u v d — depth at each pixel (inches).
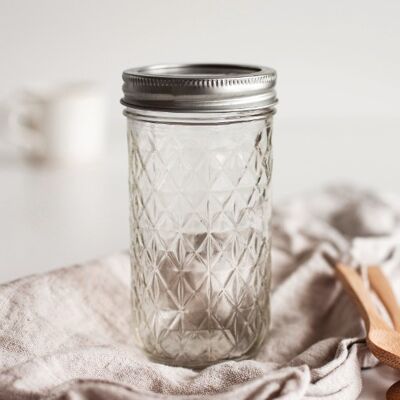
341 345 16.9
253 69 17.8
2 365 16.9
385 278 20.6
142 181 17.8
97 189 29.7
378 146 36.0
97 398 15.3
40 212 27.3
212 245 17.6
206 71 18.5
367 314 18.4
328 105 38.3
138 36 35.9
